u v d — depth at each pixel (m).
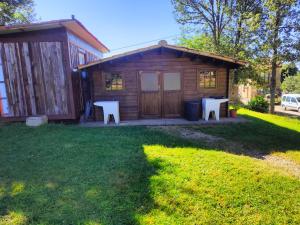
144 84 8.13
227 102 8.55
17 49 7.10
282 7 11.42
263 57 13.08
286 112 15.77
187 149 4.89
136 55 7.78
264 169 3.92
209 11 15.74
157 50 7.84
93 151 4.58
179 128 6.95
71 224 2.43
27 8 17.03
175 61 8.05
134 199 2.90
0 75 7.27
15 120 7.41
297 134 7.01
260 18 12.51
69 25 6.95
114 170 3.70
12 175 3.53
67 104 7.43
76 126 7.12
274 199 3.02
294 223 2.58
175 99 8.27
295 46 11.63
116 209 2.69
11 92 7.33
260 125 7.73
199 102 8.29
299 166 4.50
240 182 3.40
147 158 4.25
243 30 13.53
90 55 11.38
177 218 2.57
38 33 7.03
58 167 3.81
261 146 5.65
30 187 3.17
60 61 7.20
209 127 7.15
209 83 8.31
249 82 15.09
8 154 4.41
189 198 2.94
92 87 8.00
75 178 3.42
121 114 8.17
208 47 15.68
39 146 4.88
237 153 5.04
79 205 2.76
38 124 6.87
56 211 2.64
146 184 3.26
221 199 2.95
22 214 2.59
